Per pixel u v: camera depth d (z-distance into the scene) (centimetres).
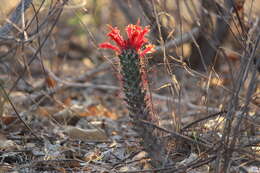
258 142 507
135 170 505
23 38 586
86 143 623
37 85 857
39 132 664
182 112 662
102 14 1098
